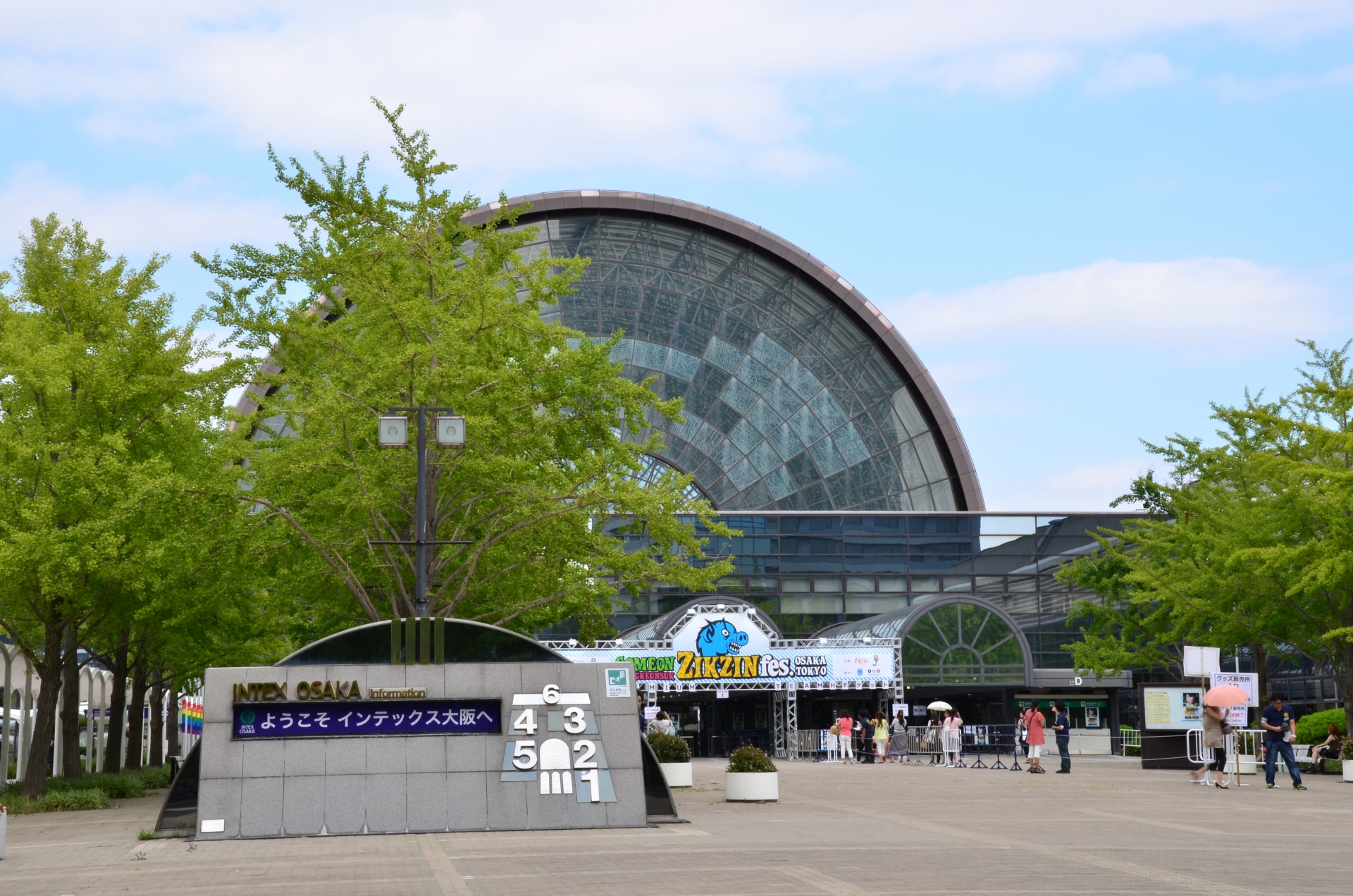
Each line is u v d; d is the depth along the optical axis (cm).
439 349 2673
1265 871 1486
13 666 3722
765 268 7988
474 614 3284
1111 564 5491
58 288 3009
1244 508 4309
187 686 5209
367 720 2161
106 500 2805
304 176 2992
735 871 1489
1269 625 4250
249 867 1633
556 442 2922
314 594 3169
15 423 2820
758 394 7844
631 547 6438
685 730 6938
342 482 2734
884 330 7956
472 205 3150
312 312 3003
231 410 3169
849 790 3145
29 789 2917
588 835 2006
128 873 1608
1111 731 6253
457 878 1450
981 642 5822
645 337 7725
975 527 7156
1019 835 1950
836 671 5450
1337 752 3822
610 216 7769
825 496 7800
